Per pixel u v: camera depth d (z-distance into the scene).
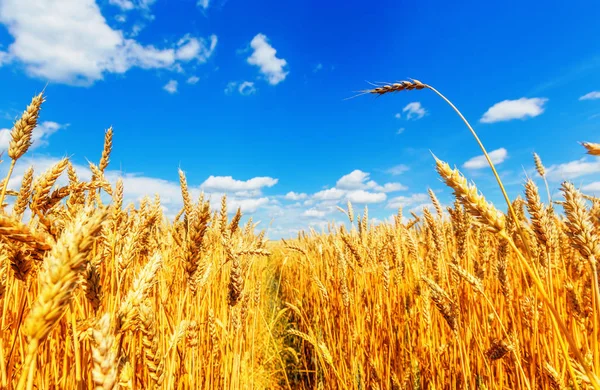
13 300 2.53
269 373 5.43
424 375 3.95
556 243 2.96
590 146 1.24
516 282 4.04
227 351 3.52
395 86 2.05
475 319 3.51
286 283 10.80
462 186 1.45
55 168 2.12
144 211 3.83
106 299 2.42
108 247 2.41
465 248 4.49
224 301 4.08
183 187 3.10
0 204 1.71
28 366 0.85
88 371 1.88
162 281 3.23
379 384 3.75
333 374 4.49
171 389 2.09
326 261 6.93
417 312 4.60
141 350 2.67
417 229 8.77
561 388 2.34
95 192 3.09
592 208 1.71
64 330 2.53
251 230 7.16
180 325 2.28
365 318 4.77
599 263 1.61
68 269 0.86
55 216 2.57
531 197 2.29
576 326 2.78
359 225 6.17
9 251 1.66
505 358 3.27
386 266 4.50
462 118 1.57
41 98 2.18
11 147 2.04
